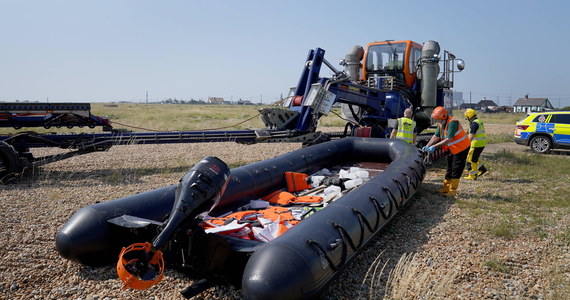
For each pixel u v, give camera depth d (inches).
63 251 160.4
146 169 423.2
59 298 153.1
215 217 207.8
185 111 2187.5
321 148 333.7
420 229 234.2
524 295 157.2
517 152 602.2
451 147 304.5
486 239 218.8
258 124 1141.1
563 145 577.3
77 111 407.5
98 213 169.2
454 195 312.3
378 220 191.6
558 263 186.2
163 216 189.5
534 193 329.1
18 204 276.7
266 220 197.3
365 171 305.3
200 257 146.5
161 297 153.9
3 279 166.2
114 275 171.9
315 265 136.6
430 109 494.0
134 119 1298.0
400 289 150.6
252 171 245.0
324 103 388.8
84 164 457.1
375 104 456.1
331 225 159.0
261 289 125.4
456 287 162.6
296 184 273.9
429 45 482.3
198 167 159.5
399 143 346.6
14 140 362.9
